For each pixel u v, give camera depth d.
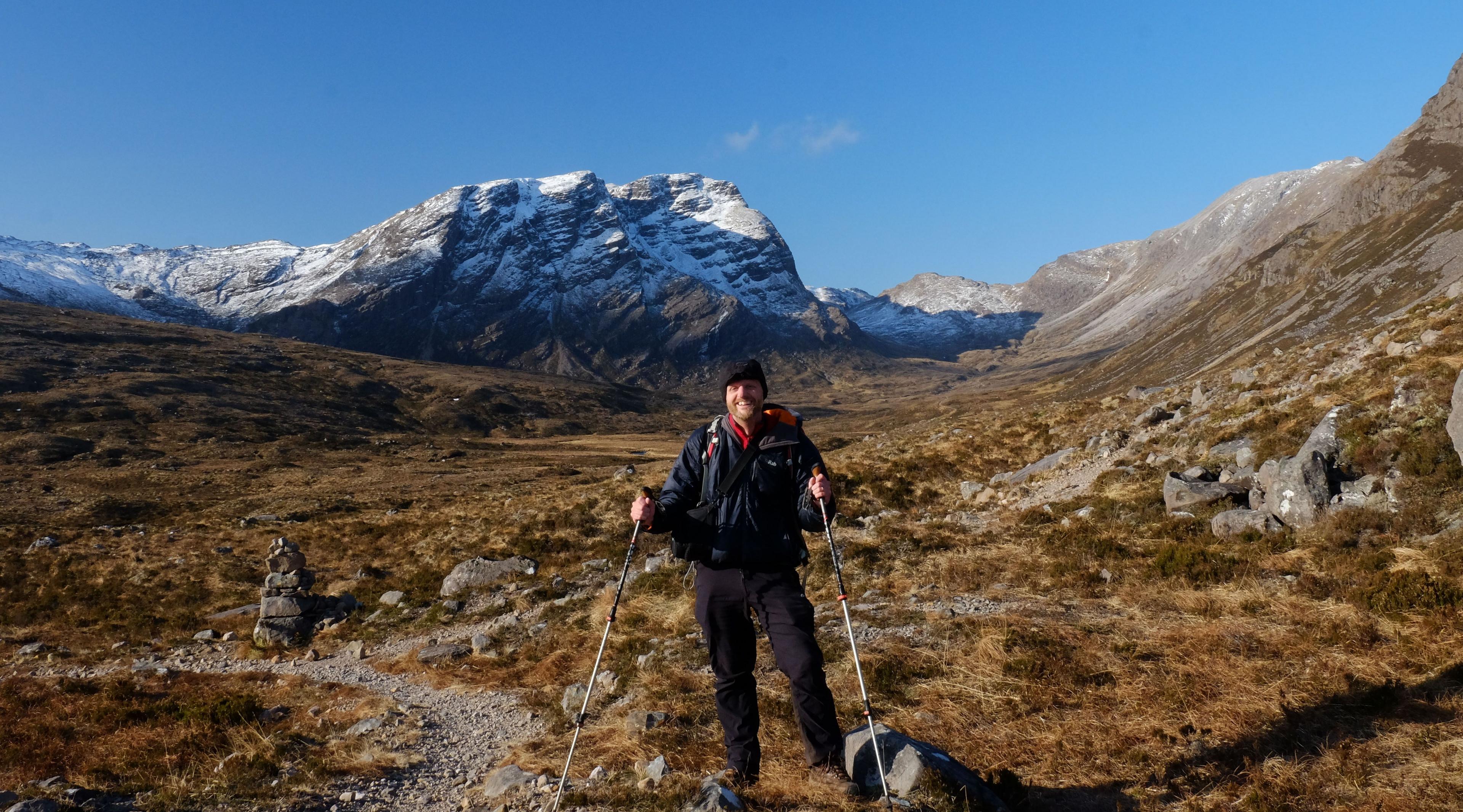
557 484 59.31
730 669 5.43
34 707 12.16
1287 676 6.89
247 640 18.28
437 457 104.50
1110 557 11.88
